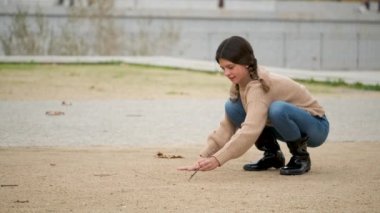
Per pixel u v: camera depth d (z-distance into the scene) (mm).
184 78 30656
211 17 56406
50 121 16531
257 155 11547
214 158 8836
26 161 10891
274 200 8062
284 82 9438
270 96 9352
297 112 9352
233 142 8906
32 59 41844
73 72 33188
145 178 9430
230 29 56906
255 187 8812
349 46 58375
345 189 8703
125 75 31922
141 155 11656
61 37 51125
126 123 16312
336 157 11453
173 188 8734
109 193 8438
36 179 9359
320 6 68188
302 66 57438
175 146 12875
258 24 57500
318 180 9336
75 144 13055
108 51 52406
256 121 9047
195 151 12188
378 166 10516
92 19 52094
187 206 7773
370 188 8789
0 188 8750
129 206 7777
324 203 7922
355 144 13180
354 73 37938
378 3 69875
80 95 23328
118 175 9656
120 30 53375
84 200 8078
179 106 20172
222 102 21438
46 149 12367
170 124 16203
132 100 21859
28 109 19000
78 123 16219
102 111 18734
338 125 16156
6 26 51406
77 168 10242
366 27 59125
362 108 19828
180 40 55625
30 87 25781
